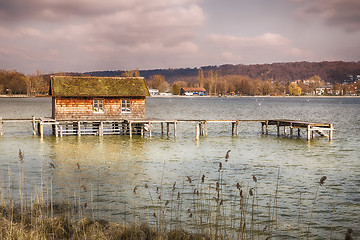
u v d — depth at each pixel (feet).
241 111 302.45
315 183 61.62
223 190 56.03
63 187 56.39
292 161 81.87
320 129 116.47
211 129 153.99
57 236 33.17
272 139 121.19
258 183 61.11
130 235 33.53
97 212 44.19
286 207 48.49
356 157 87.30
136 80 131.95
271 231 39.81
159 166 74.74
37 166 72.95
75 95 121.49
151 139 119.14
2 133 126.52
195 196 52.37
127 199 50.31
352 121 200.34
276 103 518.37
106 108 126.82
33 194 51.42
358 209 48.14
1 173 66.03
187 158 84.58
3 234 31.55
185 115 245.04
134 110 129.39
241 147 102.99
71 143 107.86
